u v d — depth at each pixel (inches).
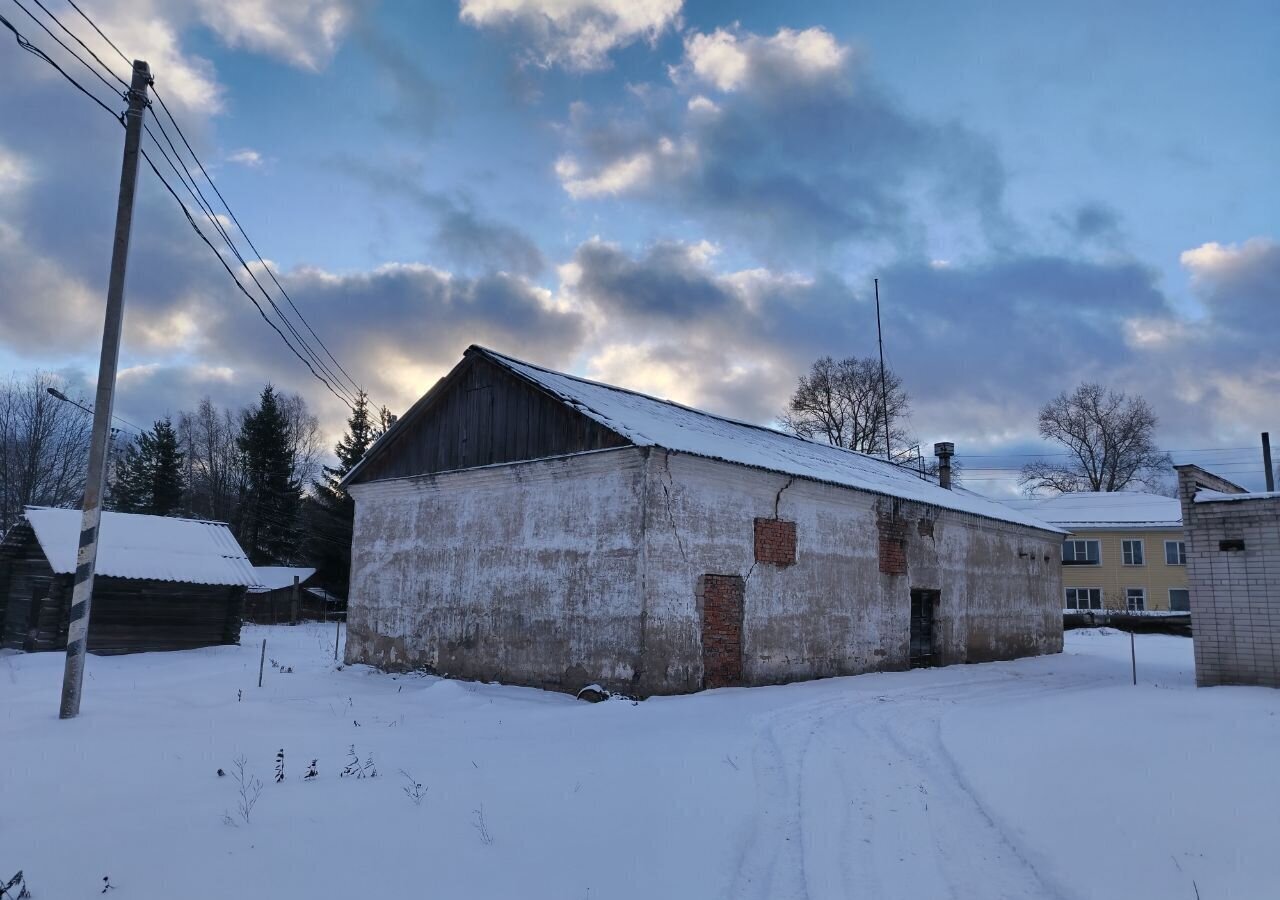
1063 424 2469.2
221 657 849.5
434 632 631.8
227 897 175.2
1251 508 508.7
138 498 2001.7
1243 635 504.7
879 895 187.8
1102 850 201.8
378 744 350.3
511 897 179.3
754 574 575.8
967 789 280.5
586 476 547.5
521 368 620.7
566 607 541.0
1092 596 1924.2
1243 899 163.9
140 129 468.1
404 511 682.8
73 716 410.0
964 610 829.2
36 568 954.7
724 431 736.3
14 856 199.0
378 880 185.9
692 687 518.9
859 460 987.9
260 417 1994.3
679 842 219.5
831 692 535.8
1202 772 260.7
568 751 334.0
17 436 1845.5
